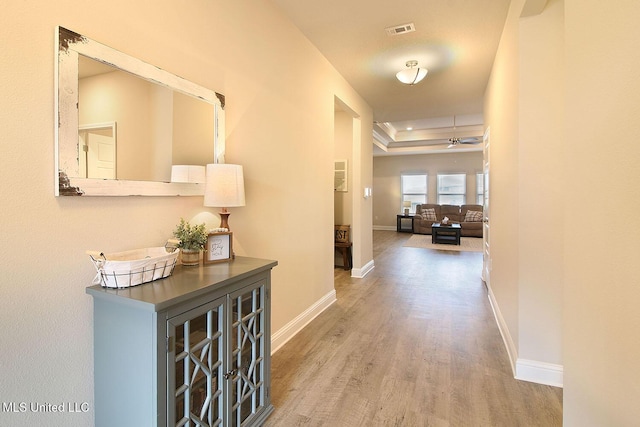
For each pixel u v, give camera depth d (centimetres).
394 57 348
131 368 120
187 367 127
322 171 348
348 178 550
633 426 77
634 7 76
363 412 184
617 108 84
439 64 364
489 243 401
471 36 301
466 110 559
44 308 119
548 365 213
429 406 189
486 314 338
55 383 122
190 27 178
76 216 128
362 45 321
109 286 126
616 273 85
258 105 238
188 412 128
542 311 214
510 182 252
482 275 493
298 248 299
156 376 115
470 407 188
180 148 172
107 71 137
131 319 118
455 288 435
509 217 258
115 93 140
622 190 82
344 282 466
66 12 123
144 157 153
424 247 797
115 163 140
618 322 84
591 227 100
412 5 254
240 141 219
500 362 239
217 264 171
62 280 124
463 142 788
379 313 342
